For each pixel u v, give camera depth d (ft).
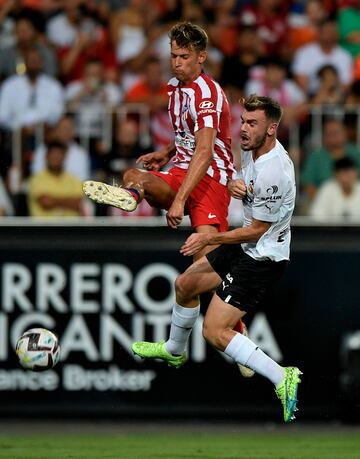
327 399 102.32
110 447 85.92
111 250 101.45
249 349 68.54
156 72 120.06
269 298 102.32
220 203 72.84
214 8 130.93
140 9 131.13
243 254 69.67
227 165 72.74
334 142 109.50
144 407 101.81
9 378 101.35
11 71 123.65
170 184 71.26
